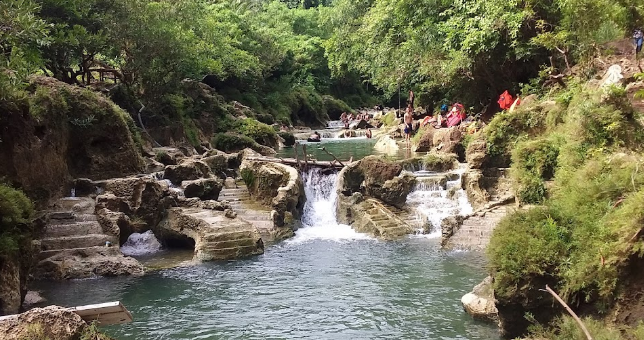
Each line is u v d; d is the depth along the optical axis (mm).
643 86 17094
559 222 9492
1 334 6426
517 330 9445
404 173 21141
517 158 15820
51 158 17703
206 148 32531
